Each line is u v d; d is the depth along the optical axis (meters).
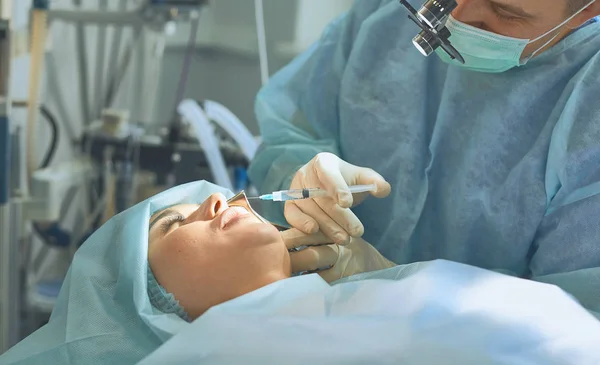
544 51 1.30
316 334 0.90
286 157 1.46
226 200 1.19
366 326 0.91
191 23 2.66
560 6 1.15
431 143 1.39
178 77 2.71
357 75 1.49
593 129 1.19
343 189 1.17
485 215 1.30
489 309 0.95
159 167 2.16
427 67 1.44
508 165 1.31
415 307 0.95
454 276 1.03
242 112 2.74
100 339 1.03
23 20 2.00
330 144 1.50
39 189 1.88
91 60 2.48
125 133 2.20
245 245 1.07
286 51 2.71
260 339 0.89
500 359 0.88
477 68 1.31
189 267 1.07
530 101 1.31
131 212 1.17
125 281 1.08
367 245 1.32
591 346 0.92
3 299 1.72
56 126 2.21
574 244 1.21
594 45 1.28
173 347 0.89
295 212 1.24
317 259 1.19
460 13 1.20
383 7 1.52
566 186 1.21
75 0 2.37
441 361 0.87
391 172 1.42
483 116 1.34
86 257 1.16
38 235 2.19
